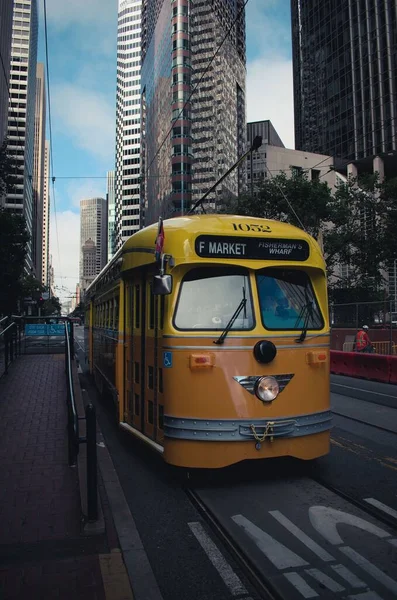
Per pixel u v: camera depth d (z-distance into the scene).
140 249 6.57
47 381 12.12
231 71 103.81
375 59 75.00
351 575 3.61
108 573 3.52
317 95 85.88
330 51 82.94
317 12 86.06
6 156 21.31
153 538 4.24
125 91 149.88
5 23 53.62
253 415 5.21
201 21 93.25
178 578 3.60
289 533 4.30
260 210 28.20
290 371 5.43
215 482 5.58
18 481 5.35
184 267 5.48
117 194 157.38
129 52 152.88
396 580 3.54
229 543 4.11
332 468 6.15
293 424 5.35
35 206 135.88
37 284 69.88
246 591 3.44
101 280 11.29
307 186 27.23
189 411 5.22
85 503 4.59
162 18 99.81
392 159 74.31
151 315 6.16
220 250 5.51
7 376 12.95
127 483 5.66
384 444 7.35
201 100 91.44
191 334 5.29
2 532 4.15
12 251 23.84
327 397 5.71
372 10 75.50
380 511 4.75
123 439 7.62
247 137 115.81
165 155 94.38
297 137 94.12
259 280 5.66
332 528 4.39
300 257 5.85
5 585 3.34
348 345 20.36
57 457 6.22
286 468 6.07
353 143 77.88
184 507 4.94
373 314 19.69
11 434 7.28
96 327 12.76
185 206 88.19
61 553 3.81
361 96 76.81
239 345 5.29
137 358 6.73
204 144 90.56
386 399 11.30
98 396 12.00
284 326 5.54
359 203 29.83
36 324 20.41
